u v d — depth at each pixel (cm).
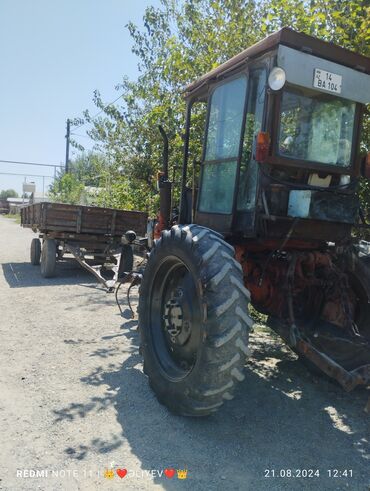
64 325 585
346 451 310
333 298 396
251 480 274
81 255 905
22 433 320
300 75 333
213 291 297
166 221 519
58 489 261
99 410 355
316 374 434
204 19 764
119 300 736
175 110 800
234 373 298
